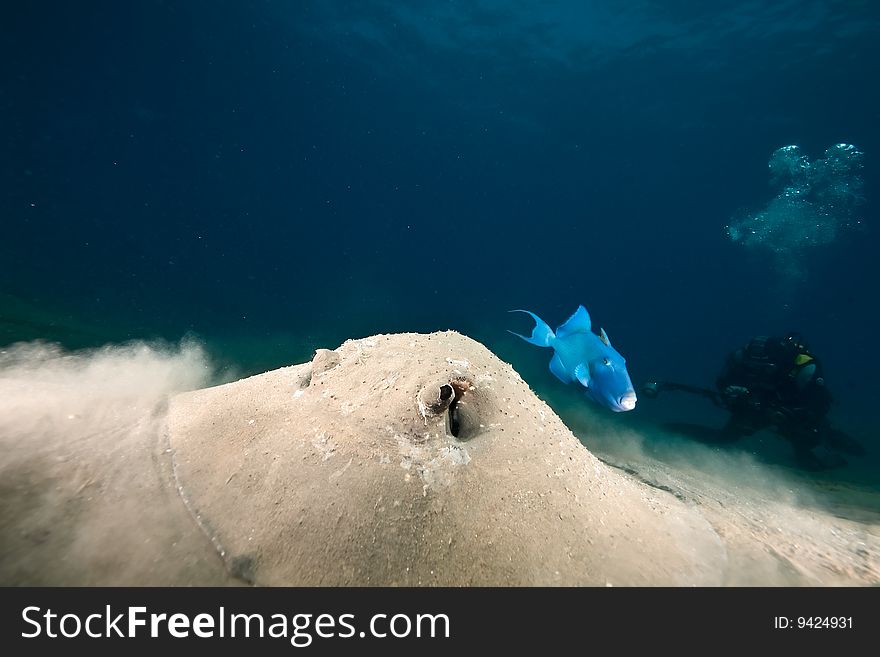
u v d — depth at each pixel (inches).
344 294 944.3
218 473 62.7
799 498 161.9
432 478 59.3
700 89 942.4
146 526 56.3
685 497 110.0
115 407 82.8
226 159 1381.6
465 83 1129.4
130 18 854.5
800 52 781.3
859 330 2162.9
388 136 1485.0
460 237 2164.1
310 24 944.9
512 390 75.0
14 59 853.8
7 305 273.1
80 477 61.9
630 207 1717.5
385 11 900.0
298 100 1257.4
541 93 1101.1
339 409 67.1
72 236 807.1
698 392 286.0
